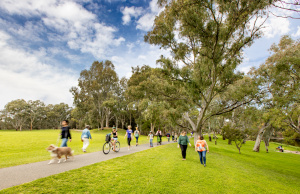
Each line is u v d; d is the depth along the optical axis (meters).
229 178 7.23
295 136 41.81
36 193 4.09
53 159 7.38
